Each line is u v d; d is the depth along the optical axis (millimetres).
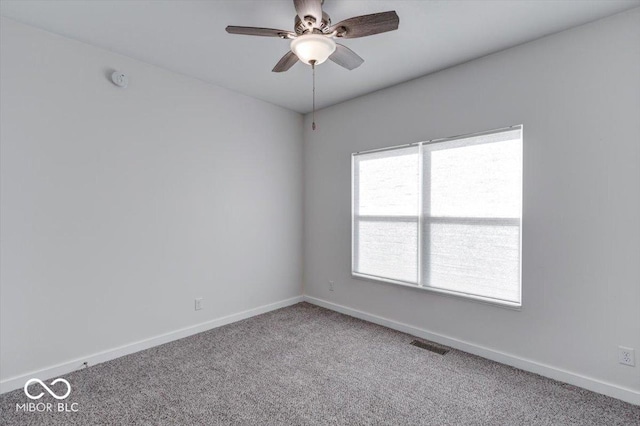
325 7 2043
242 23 2242
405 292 3244
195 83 3174
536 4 1996
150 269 2877
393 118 3316
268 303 3902
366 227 3598
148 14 2127
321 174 4066
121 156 2688
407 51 2596
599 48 2146
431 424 1870
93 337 2545
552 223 2338
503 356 2584
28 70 2240
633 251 2037
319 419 1912
